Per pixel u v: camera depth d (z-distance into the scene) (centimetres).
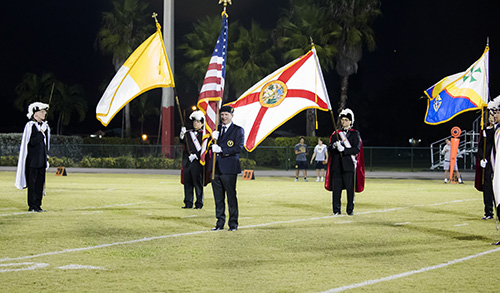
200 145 1317
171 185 2136
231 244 861
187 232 978
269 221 1123
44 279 638
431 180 2855
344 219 1157
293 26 4453
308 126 4691
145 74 1223
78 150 4025
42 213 1227
